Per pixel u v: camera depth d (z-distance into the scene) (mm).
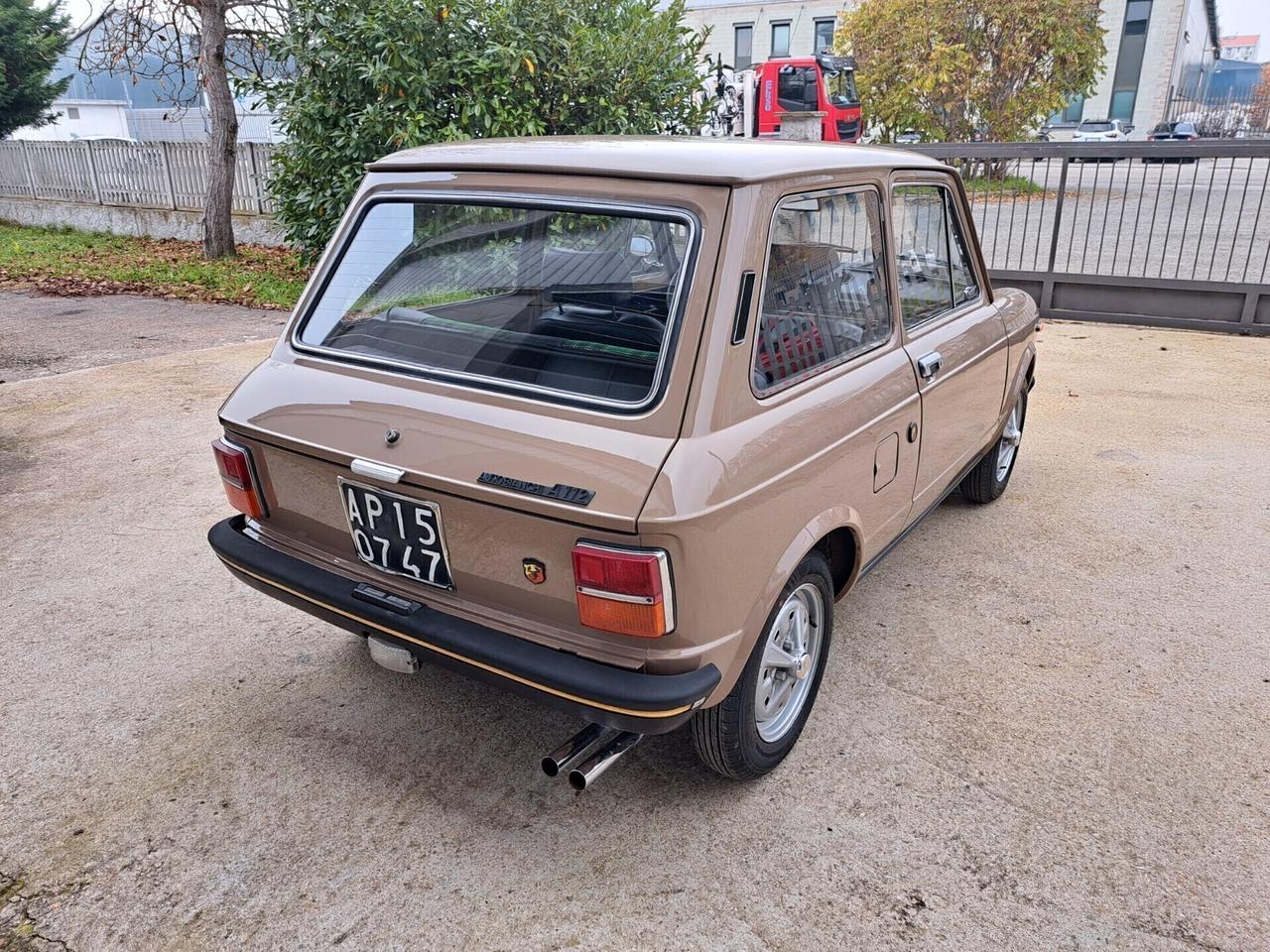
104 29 12805
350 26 8570
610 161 2496
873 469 3025
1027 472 5523
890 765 2982
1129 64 42219
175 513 4914
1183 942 2318
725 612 2342
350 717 3254
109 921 2396
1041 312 9664
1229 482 5281
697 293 2279
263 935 2352
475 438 2373
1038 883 2506
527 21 8805
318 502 2730
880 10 22906
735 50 43875
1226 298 8758
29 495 5117
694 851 2625
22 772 2969
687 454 2186
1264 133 46594
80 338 8734
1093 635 3748
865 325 3039
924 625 3838
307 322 2955
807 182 2625
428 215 2775
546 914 2410
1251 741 3084
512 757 3045
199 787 2898
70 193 17172
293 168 9688
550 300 2490
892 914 2408
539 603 2365
